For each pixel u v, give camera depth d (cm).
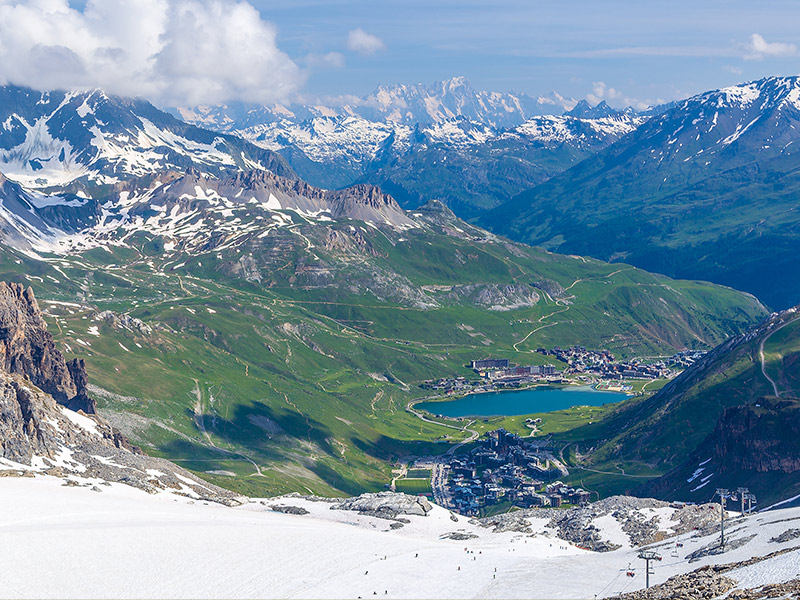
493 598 16700
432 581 17912
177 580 17412
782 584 13088
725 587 14062
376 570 18538
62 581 16838
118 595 16550
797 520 17950
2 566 17075
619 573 17812
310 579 17875
